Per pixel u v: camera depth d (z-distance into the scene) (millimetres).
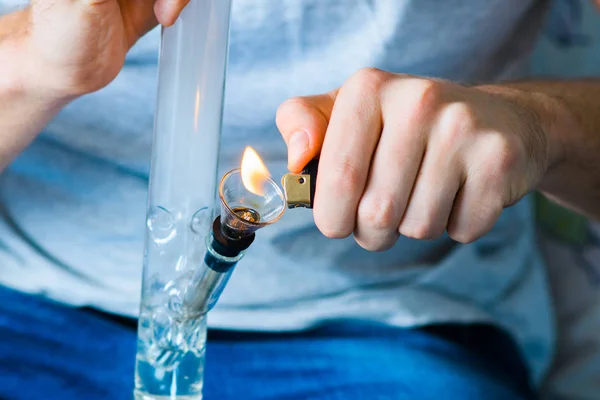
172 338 737
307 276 983
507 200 761
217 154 738
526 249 1128
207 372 944
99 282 993
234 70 962
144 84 940
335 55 964
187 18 720
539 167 805
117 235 985
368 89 722
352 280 996
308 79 971
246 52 955
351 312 989
